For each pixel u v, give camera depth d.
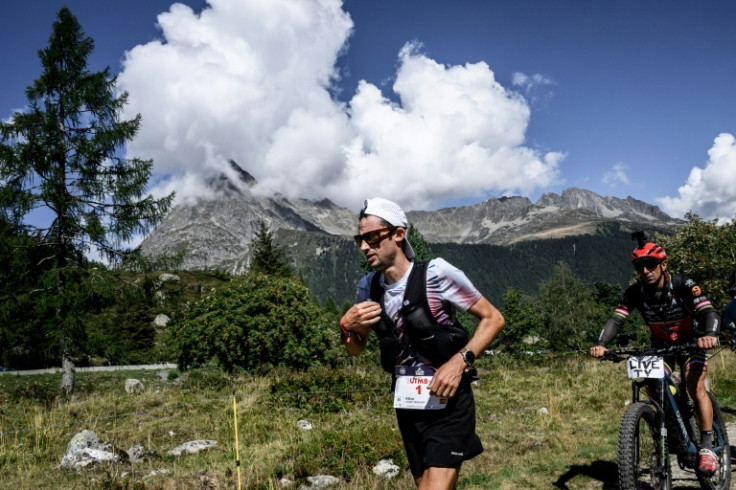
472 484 5.53
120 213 20.20
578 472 5.53
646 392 4.42
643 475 4.00
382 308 2.69
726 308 5.54
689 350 4.11
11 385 21.33
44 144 19.14
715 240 25.27
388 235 2.64
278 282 17.75
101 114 20.61
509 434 7.75
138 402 12.54
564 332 59.00
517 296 53.31
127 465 7.04
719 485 4.61
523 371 14.95
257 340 16.11
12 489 6.35
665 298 4.33
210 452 7.63
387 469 6.14
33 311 18.62
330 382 11.65
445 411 2.55
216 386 14.01
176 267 20.80
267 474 6.14
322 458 6.63
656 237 28.77
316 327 17.31
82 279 18.84
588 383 11.55
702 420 4.35
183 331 17.25
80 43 20.70
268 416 9.92
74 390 18.91
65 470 6.96
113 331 19.83
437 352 2.58
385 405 10.34
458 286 2.56
